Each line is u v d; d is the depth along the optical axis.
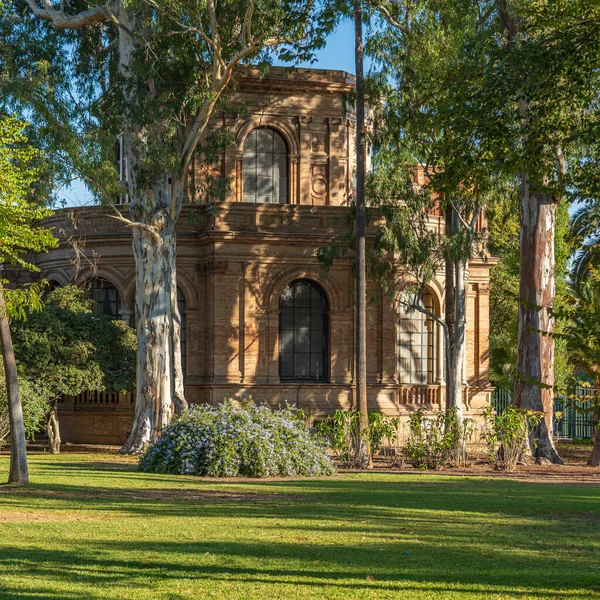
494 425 28.95
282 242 36.56
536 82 16.69
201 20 30.28
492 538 13.09
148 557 11.06
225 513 15.34
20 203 20.31
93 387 32.00
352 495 18.84
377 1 31.41
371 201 34.47
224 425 24.17
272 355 36.47
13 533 12.77
